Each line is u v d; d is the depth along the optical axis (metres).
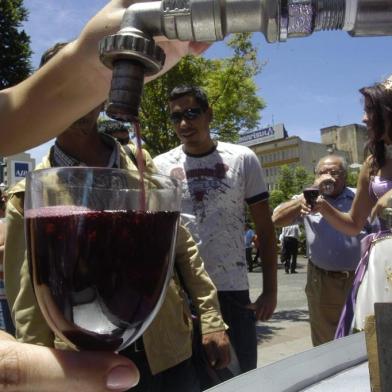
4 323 3.55
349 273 3.41
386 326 0.87
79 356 0.56
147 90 8.22
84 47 1.14
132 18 0.75
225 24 0.74
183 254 2.27
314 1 0.69
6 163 7.89
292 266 16.14
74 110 1.22
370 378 0.93
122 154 2.23
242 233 2.81
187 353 2.12
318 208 3.00
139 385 1.98
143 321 0.64
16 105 1.22
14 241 1.88
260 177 2.90
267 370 1.05
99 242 0.61
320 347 1.26
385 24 0.71
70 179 0.63
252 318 2.75
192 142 2.80
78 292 0.61
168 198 0.68
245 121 9.68
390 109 2.48
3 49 13.38
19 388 0.54
